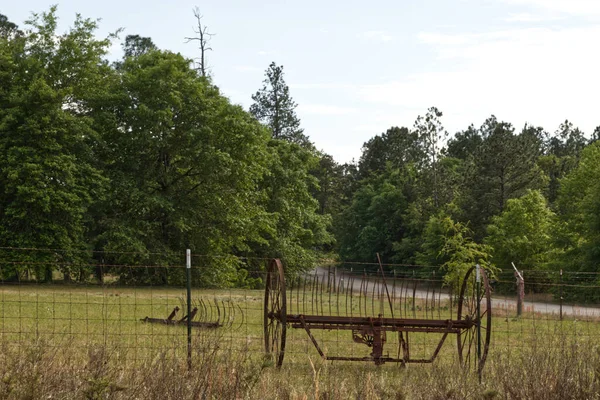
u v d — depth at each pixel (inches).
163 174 1952.5
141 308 999.6
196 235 2010.3
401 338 573.6
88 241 1813.5
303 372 478.6
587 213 2060.8
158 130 1831.9
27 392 312.8
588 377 365.4
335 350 636.1
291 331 729.0
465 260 1453.0
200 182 1998.0
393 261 3732.8
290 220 2596.0
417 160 4197.8
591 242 2048.5
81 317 825.5
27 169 1641.2
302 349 621.6
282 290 514.6
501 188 2893.7
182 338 596.4
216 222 2064.5
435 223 2967.5
